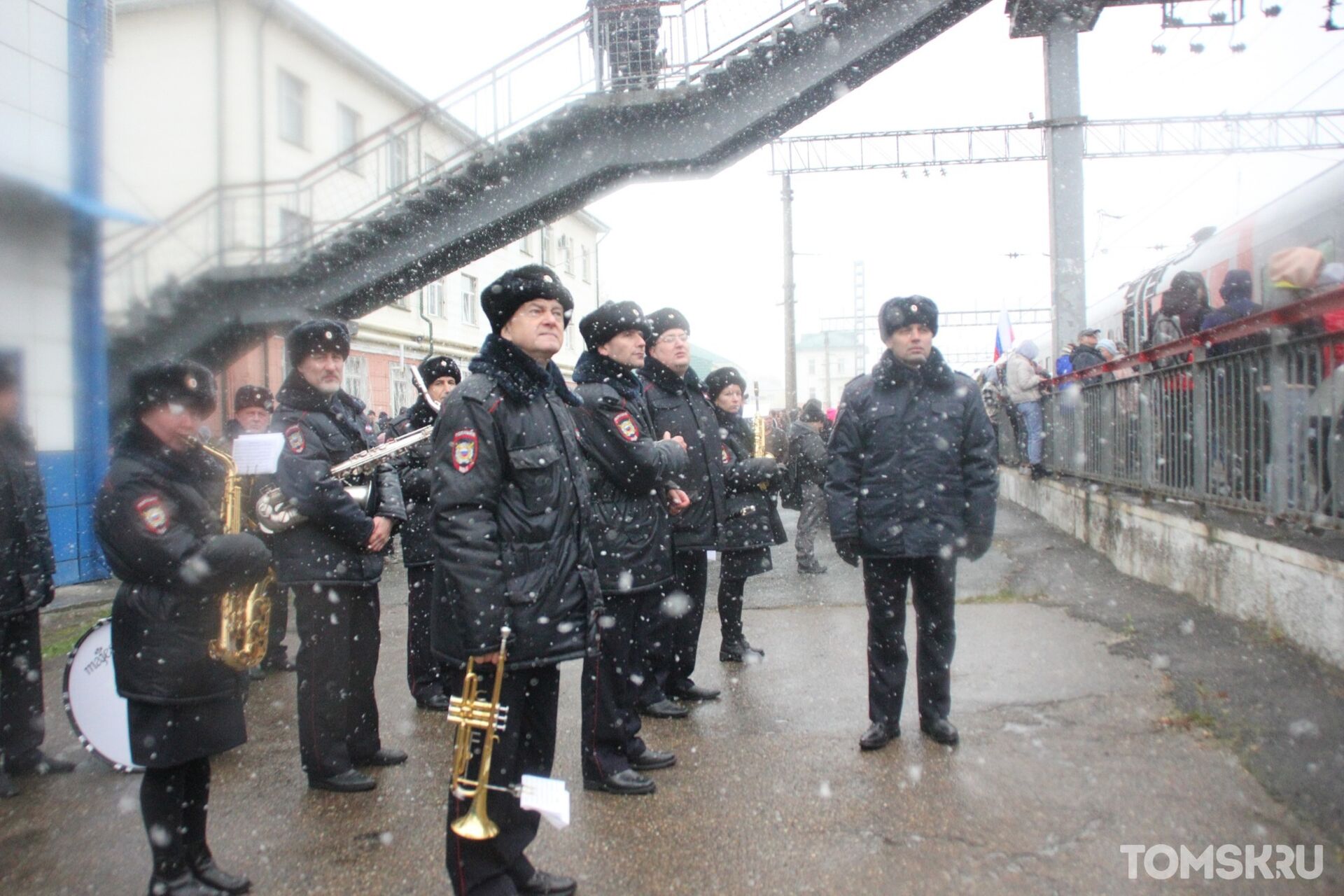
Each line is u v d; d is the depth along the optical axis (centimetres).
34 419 966
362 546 408
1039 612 660
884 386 426
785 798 373
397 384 2456
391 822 370
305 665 405
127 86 1496
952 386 425
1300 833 318
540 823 340
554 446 286
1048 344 2200
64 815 393
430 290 2638
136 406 321
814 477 917
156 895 307
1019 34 1456
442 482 274
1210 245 1247
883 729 424
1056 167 1420
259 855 343
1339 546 485
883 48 1222
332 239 1314
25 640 443
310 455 401
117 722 440
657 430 497
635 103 1218
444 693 529
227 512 342
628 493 407
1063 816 343
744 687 537
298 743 477
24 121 948
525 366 288
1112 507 805
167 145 1526
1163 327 888
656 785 394
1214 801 346
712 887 305
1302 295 629
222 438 1018
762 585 879
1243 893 286
